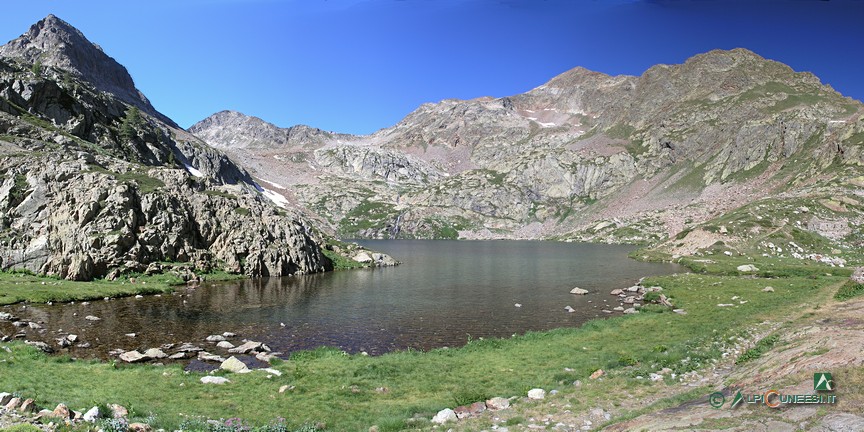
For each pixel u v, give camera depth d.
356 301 63.34
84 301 56.59
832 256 107.06
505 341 39.78
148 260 76.12
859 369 15.79
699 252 122.81
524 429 18.69
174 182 98.12
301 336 43.94
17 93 115.12
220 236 89.88
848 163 177.00
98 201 73.38
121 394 23.66
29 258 64.75
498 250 195.75
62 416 16.72
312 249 106.25
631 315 49.47
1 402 17.72
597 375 26.75
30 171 74.50
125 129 146.38
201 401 23.64
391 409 22.91
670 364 27.59
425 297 67.38
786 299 49.34
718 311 47.31
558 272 103.38
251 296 66.00
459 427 19.41
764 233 125.19
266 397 24.92
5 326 41.94
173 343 39.62
